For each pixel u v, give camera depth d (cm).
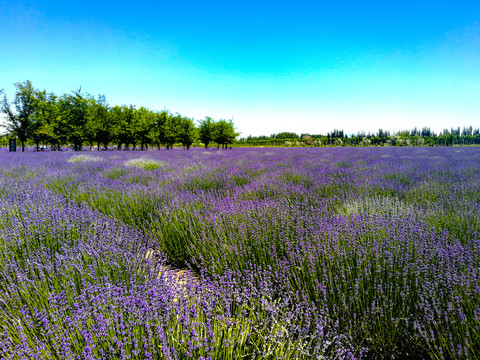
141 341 142
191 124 3969
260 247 270
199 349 135
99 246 262
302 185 546
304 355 152
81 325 152
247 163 1020
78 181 645
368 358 167
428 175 616
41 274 204
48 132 3017
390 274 204
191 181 625
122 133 3444
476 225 275
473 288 174
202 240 301
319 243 245
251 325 171
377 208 360
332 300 193
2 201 386
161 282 195
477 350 145
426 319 165
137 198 465
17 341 142
